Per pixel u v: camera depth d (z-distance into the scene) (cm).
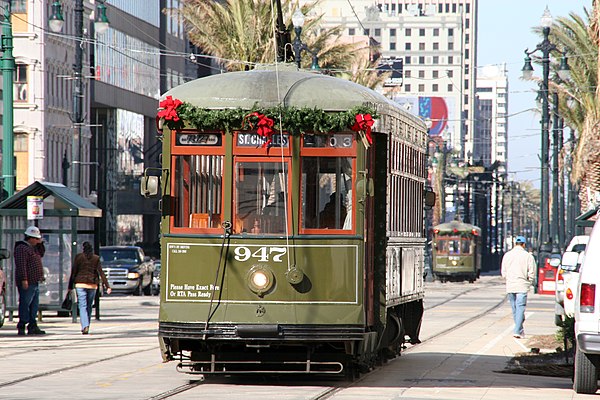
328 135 3606
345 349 3584
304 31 12125
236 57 11362
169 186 3609
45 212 6788
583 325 3500
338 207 3594
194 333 3553
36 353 4841
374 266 3819
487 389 3672
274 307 3550
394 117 3959
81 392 3456
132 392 3456
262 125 3584
